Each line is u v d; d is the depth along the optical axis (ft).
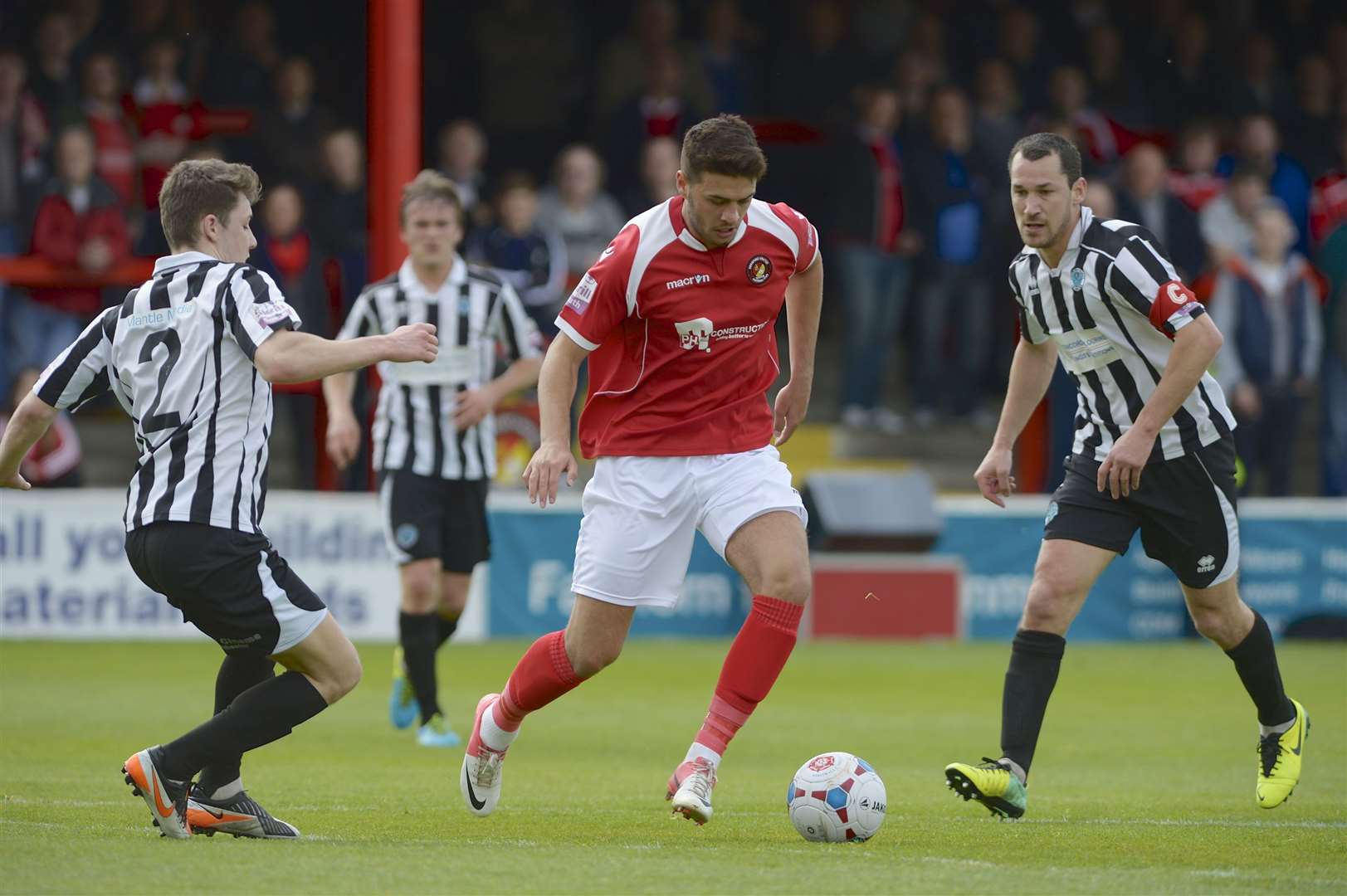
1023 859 55.31
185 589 55.11
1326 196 200.34
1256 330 173.27
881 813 58.90
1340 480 185.98
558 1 214.07
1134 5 215.92
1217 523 67.05
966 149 188.14
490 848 55.36
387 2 160.35
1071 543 66.44
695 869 51.29
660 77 186.91
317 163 175.52
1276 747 69.67
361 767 82.23
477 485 97.60
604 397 60.75
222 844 54.85
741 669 59.06
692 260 58.85
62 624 150.30
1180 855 57.06
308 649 56.59
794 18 217.56
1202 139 192.85
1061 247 65.87
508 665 136.87
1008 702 65.26
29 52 180.14
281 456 195.00
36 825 58.90
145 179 178.09
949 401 194.80
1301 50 225.35
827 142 194.49
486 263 169.17
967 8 212.64
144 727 97.40
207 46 183.93
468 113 213.87
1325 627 166.50
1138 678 136.15
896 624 164.76
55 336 173.88
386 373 96.63
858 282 188.65
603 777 79.87
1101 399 67.00
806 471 194.80
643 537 59.82
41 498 149.79
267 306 55.01
